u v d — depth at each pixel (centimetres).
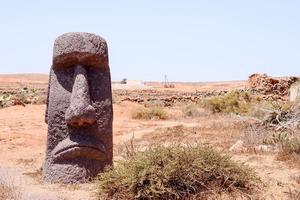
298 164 961
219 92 4625
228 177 763
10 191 816
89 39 964
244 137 1400
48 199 775
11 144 1678
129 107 3083
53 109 959
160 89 5984
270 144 1245
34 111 2556
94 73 973
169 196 727
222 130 1772
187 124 2153
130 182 736
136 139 1680
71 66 973
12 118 2300
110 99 990
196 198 730
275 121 1656
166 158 765
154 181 732
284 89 4497
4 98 2964
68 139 938
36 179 980
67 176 924
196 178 755
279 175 870
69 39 958
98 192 775
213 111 2888
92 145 937
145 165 748
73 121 929
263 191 761
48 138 962
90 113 927
